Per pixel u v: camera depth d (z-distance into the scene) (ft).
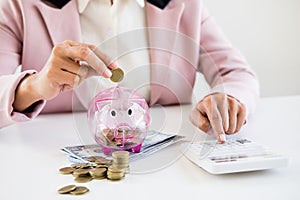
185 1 3.93
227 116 2.64
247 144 2.39
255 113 3.43
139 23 3.79
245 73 3.76
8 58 3.58
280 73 5.56
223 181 2.01
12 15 3.63
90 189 1.94
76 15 3.69
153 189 1.93
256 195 1.85
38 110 3.10
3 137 2.90
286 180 2.01
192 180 2.03
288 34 5.47
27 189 1.95
